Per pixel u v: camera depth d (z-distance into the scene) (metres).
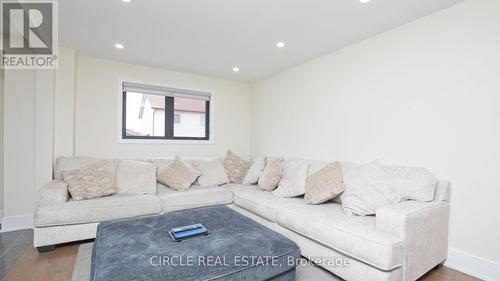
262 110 4.40
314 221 1.95
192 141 4.15
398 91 2.42
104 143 3.46
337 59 3.04
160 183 3.26
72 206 2.25
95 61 3.39
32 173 2.91
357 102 2.80
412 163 2.31
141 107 3.87
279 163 3.16
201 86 4.21
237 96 4.61
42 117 2.84
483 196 1.89
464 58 1.99
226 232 1.71
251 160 3.92
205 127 4.43
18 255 2.13
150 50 3.11
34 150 2.90
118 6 2.10
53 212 2.17
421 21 2.25
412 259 1.65
